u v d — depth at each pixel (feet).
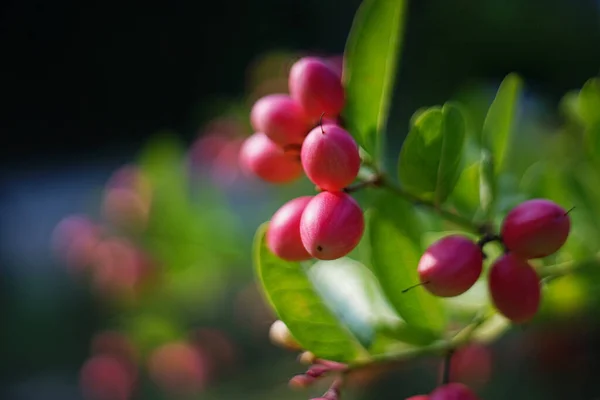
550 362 2.41
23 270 5.87
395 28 1.45
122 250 2.73
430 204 1.45
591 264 1.63
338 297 1.56
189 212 2.65
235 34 8.57
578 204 1.73
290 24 7.86
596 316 2.06
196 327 3.15
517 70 5.40
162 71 9.58
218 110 3.06
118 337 3.33
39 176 9.29
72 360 4.72
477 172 1.58
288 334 1.45
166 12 9.15
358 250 1.77
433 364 2.69
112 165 9.39
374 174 1.45
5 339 4.92
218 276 2.79
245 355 3.21
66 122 10.23
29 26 9.70
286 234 1.35
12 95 9.92
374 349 1.49
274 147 1.43
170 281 2.77
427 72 5.25
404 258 1.48
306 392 3.13
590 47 5.44
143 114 9.85
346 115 1.44
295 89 1.40
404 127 4.31
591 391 2.37
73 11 9.52
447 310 1.62
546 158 2.09
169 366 3.15
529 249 1.34
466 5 5.39
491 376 2.41
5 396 4.42
